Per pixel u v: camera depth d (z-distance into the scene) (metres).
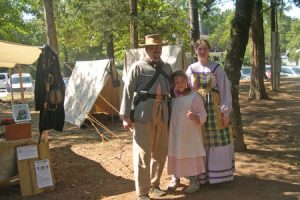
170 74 4.98
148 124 4.78
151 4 26.38
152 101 4.77
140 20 21.47
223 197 4.98
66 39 35.72
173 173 5.09
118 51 34.06
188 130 4.95
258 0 14.39
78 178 6.31
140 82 4.79
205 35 35.62
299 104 13.09
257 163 6.37
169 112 5.00
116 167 6.80
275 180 5.56
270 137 8.52
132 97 4.81
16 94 25.44
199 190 5.22
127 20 23.44
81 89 12.54
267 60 52.50
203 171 5.09
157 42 4.78
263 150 7.25
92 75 12.33
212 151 5.12
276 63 17.08
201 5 11.93
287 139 8.23
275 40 17.22
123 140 9.20
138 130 4.80
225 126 5.14
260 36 14.48
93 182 6.05
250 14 6.77
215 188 5.28
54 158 7.70
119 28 24.84
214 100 5.08
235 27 6.77
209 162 5.14
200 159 5.05
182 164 4.99
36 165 5.79
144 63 4.82
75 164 7.16
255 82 14.55
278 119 10.70
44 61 6.00
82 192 5.64
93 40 35.94
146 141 4.79
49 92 6.03
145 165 4.81
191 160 5.00
